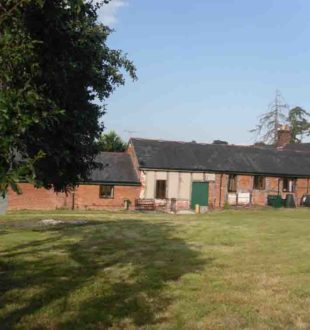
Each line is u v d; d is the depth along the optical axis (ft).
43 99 17.56
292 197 149.28
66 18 23.25
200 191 141.90
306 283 31.24
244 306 26.05
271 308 25.82
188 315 24.32
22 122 12.59
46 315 23.80
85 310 24.76
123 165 139.95
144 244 47.29
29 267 34.91
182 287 29.86
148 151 142.41
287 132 192.54
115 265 36.50
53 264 36.27
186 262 38.14
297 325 23.31
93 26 34.37
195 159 145.07
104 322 23.04
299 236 53.62
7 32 15.33
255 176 148.46
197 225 65.05
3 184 11.94
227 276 33.01
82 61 30.83
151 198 137.39
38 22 21.31
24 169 12.31
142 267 35.83
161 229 59.82
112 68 44.39
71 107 35.53
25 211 112.37
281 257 40.65
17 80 15.75
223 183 144.46
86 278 31.94
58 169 41.11
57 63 25.50
